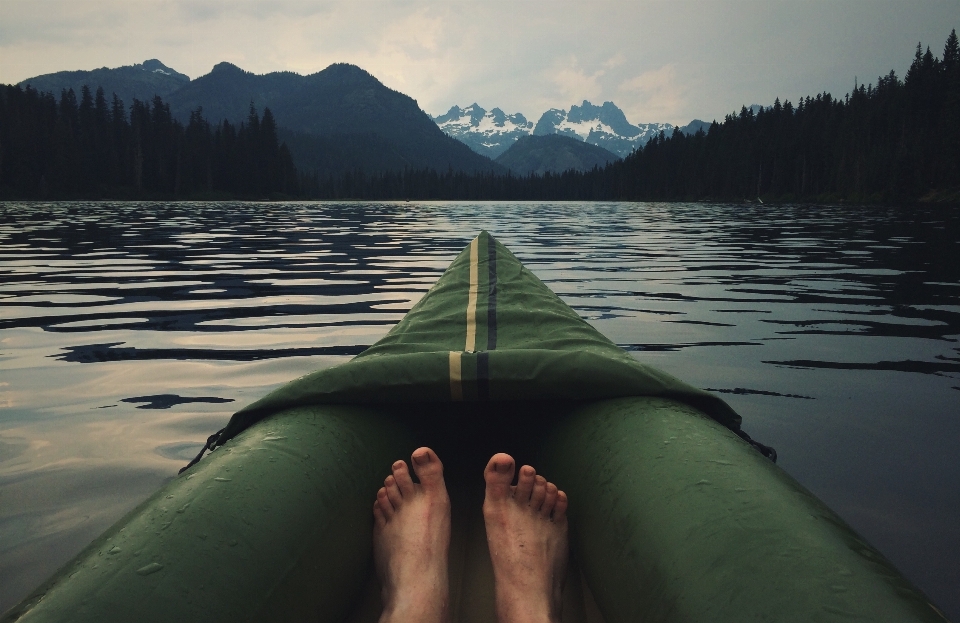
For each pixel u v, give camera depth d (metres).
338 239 12.07
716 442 1.23
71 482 1.95
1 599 1.36
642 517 1.08
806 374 3.01
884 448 2.15
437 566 1.22
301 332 3.98
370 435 1.44
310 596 1.03
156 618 0.80
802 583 0.80
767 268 7.18
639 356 3.35
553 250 9.67
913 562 1.50
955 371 3.04
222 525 0.97
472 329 1.88
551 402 1.61
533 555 1.24
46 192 59.59
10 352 3.49
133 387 2.89
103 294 5.40
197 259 8.26
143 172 69.50
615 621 1.05
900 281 6.06
